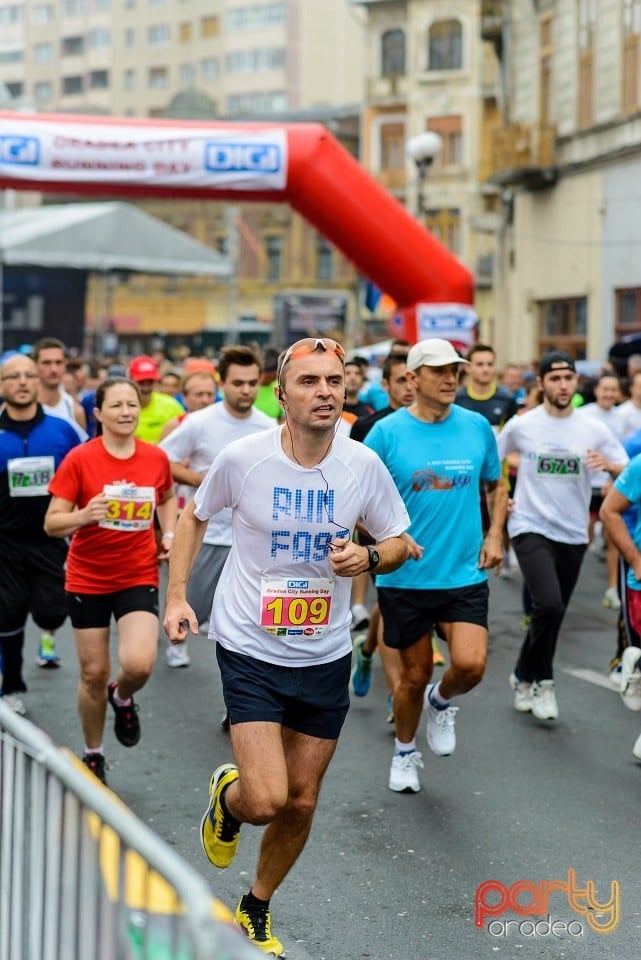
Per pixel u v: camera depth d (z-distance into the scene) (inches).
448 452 275.7
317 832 257.0
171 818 264.7
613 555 526.3
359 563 193.8
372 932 208.7
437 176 2559.1
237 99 4015.8
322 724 198.8
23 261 1501.0
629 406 545.3
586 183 1333.7
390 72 2603.3
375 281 792.3
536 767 302.7
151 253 1582.2
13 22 4485.7
